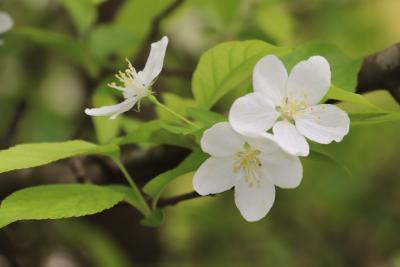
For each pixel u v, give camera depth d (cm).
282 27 90
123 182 73
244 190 61
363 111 61
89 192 62
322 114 60
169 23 93
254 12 89
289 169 60
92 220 110
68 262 92
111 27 80
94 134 81
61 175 76
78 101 103
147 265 119
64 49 80
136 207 65
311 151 62
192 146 63
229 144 60
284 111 59
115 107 62
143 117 88
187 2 88
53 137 97
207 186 61
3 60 98
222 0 85
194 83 64
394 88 65
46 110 102
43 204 62
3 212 61
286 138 59
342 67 63
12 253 81
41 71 100
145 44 82
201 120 61
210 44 92
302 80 60
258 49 63
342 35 109
